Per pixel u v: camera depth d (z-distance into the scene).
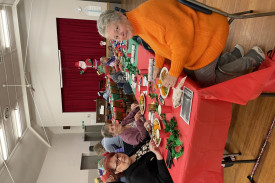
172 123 1.55
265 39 1.60
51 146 5.94
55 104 6.07
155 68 1.66
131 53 2.92
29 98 5.57
